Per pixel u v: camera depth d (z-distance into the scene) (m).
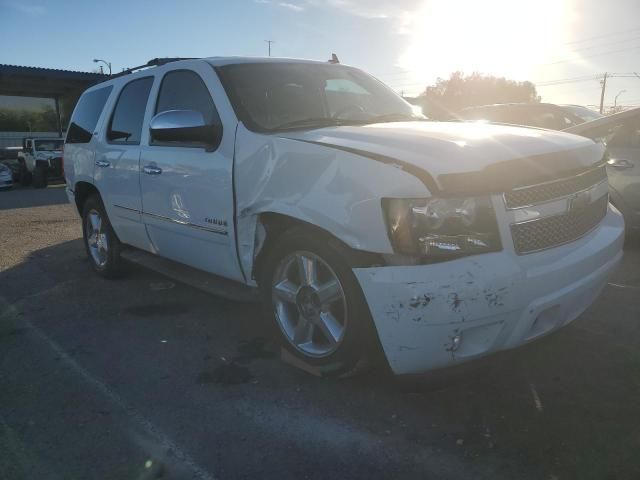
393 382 3.02
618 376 3.27
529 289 2.68
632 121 6.03
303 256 3.14
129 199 4.70
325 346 3.20
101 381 3.44
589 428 2.77
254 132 3.46
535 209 2.79
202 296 4.99
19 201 14.09
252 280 3.62
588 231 3.19
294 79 4.11
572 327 3.96
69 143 5.96
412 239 2.62
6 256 6.86
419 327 2.61
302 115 3.82
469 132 3.15
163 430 2.90
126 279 5.61
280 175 3.18
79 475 2.56
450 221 2.60
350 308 2.92
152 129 3.81
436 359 2.68
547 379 3.26
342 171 2.87
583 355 3.54
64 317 4.58
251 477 2.52
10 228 9.06
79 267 6.18
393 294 2.64
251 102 3.72
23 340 4.11
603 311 4.25
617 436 2.69
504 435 2.75
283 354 3.43
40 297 5.13
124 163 4.69
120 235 5.19
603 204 3.44
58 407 3.15
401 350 2.71
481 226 2.65
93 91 5.79
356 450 2.69
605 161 3.52
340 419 2.95
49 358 3.79
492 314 2.61
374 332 2.91
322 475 2.52
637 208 6.05
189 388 3.32
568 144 3.19
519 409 2.97
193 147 3.91
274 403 3.12
